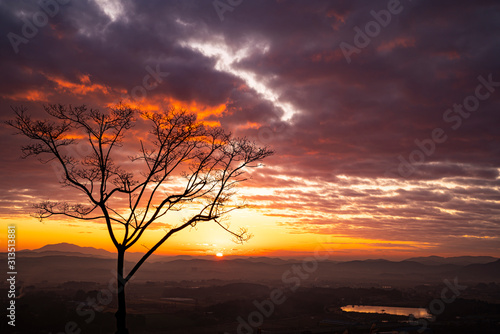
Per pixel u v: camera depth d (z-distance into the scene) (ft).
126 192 57.77
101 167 56.85
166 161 60.29
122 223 56.95
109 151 58.34
